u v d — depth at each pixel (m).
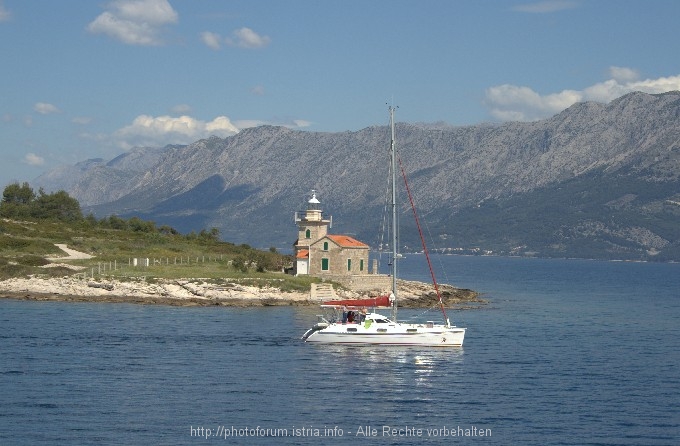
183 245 172.88
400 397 68.31
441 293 152.12
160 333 94.88
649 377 78.12
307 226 142.12
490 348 93.06
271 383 71.81
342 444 56.19
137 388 68.69
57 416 60.41
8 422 58.72
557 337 104.81
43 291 125.81
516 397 68.94
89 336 91.38
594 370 81.25
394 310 93.69
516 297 174.88
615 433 59.47
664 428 60.81
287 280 132.62
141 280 127.81
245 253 164.50
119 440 55.78
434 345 91.12
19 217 185.50
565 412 64.56
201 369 76.31
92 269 134.50
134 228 194.25
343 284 137.12
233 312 116.00
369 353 86.44
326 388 70.69
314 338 90.31
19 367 74.75
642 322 127.62
